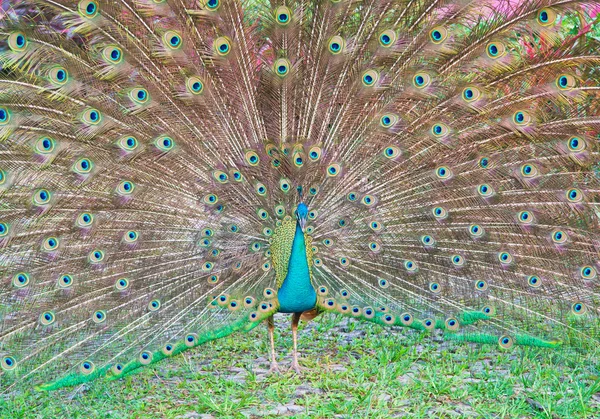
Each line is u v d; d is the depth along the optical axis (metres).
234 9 5.63
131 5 5.49
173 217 5.62
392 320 5.66
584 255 5.60
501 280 5.66
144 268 5.55
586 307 5.58
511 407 5.27
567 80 5.50
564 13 5.43
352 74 5.68
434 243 5.68
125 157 5.52
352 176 5.71
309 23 5.69
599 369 5.56
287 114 5.72
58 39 5.42
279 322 6.68
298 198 5.70
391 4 5.64
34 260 5.47
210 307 5.55
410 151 5.68
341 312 5.66
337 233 5.71
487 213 5.66
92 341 5.41
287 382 5.61
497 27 5.50
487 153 5.65
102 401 5.47
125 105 5.53
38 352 5.35
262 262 5.67
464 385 5.55
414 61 5.64
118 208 5.56
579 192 5.58
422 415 5.23
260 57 5.72
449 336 5.67
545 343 5.59
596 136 5.55
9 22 5.36
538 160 5.62
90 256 5.50
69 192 5.50
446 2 5.56
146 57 5.54
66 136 5.45
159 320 5.50
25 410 5.38
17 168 5.41
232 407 5.35
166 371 5.82
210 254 5.61
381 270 5.71
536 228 5.64
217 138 5.68
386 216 5.71
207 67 5.65
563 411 5.24
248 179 5.68
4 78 5.43
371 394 5.39
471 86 5.55
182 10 5.57
